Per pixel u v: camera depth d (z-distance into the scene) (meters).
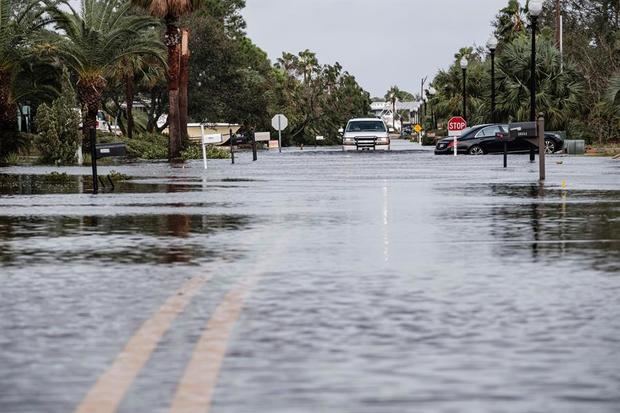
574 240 26.66
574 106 129.75
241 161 95.94
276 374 12.31
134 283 19.66
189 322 15.63
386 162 86.62
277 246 25.69
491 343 14.03
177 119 109.69
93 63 107.31
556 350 13.57
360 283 19.41
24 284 19.62
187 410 10.71
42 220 34.03
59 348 13.85
